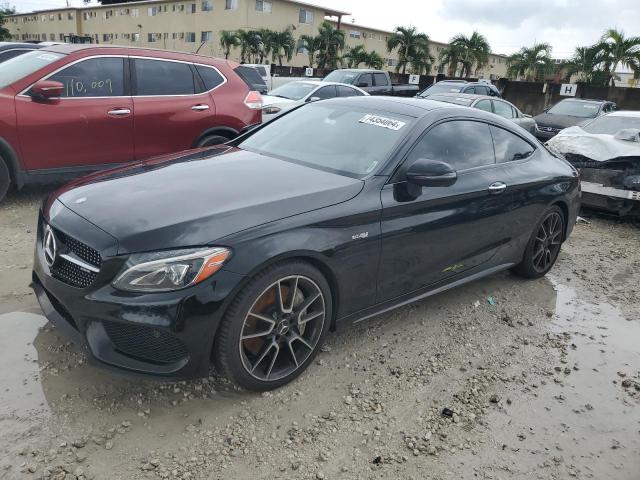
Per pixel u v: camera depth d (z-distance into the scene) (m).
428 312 4.20
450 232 3.77
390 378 3.30
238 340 2.78
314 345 3.16
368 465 2.60
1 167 5.58
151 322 2.54
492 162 4.25
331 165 3.59
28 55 6.24
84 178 3.44
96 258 2.65
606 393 3.35
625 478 2.67
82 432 2.63
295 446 2.68
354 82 16.62
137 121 6.28
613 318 4.40
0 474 2.34
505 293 4.68
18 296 3.86
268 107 10.63
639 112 8.36
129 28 51.06
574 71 29.97
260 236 2.76
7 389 2.87
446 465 2.64
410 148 3.60
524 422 3.01
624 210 7.04
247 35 38.47
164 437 2.65
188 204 2.85
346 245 3.11
